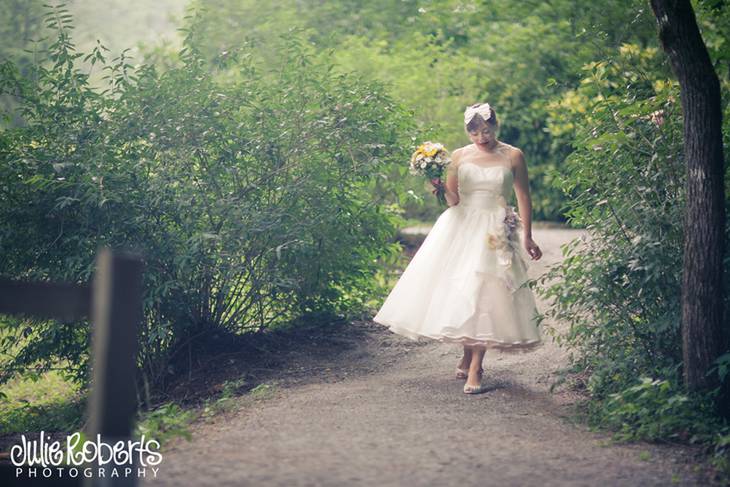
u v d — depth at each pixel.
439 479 4.32
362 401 6.05
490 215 6.42
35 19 18.28
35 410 8.10
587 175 6.79
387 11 20.48
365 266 8.91
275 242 7.72
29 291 3.83
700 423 5.34
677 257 6.21
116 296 3.71
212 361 7.67
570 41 15.59
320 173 8.00
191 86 7.96
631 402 5.66
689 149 5.74
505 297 6.26
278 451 4.80
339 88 8.41
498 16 17.70
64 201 7.22
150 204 7.38
